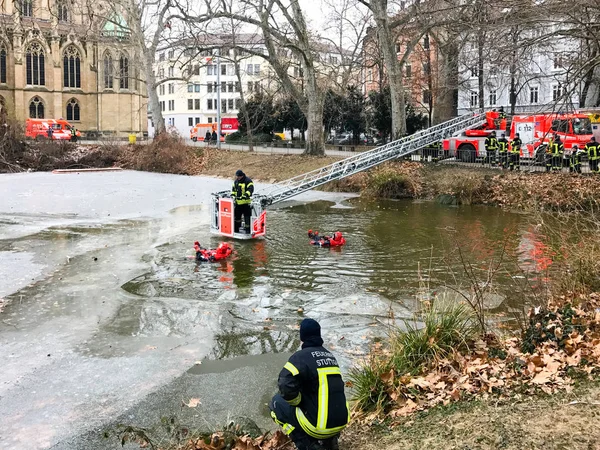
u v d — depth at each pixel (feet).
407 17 107.65
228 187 106.42
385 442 17.65
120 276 42.50
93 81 262.26
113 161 155.43
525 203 75.41
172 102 374.02
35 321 32.86
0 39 238.48
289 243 54.80
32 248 52.65
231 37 121.90
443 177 91.30
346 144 183.11
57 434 20.70
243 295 37.55
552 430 16.78
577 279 31.45
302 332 16.81
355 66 151.84
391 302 35.50
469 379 21.42
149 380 25.16
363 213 75.97
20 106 243.40
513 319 30.81
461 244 53.31
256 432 20.04
